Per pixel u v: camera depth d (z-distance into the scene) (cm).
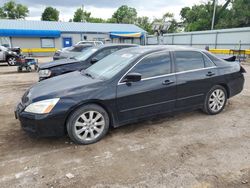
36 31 2633
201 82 439
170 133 390
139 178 269
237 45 2020
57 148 342
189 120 447
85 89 348
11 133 395
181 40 2703
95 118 356
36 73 1150
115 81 366
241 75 503
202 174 275
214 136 377
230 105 543
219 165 292
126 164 298
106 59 461
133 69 379
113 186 255
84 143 351
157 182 261
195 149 334
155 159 309
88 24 3294
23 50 2538
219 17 3856
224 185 255
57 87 358
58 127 334
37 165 297
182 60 427
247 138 368
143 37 3284
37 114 324
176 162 301
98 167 292
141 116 391
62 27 2995
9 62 1530
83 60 654
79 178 270
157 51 407
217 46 2230
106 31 3128
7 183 261
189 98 433
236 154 319
